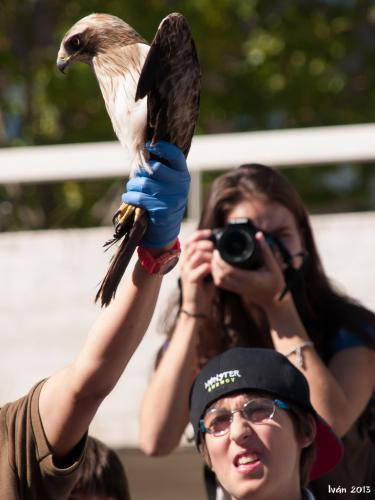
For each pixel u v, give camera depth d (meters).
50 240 10.27
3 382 10.08
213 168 10.03
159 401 6.51
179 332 6.64
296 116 20.91
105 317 4.68
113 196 20.61
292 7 21.14
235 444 5.41
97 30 5.18
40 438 4.76
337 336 6.57
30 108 20.95
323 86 20.66
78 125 20.95
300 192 20.52
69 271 10.20
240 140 9.99
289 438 5.45
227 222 6.89
